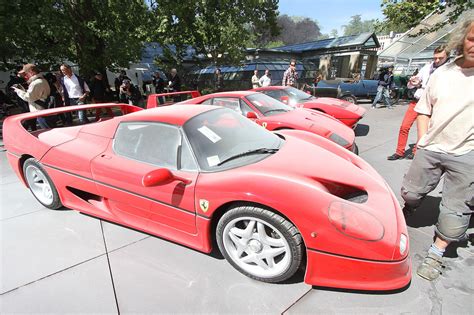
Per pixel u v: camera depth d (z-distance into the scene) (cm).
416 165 212
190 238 208
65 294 187
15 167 303
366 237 153
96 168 238
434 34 1383
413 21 1062
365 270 156
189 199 195
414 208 242
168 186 202
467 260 207
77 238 246
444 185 193
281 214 169
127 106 388
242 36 1308
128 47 970
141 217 228
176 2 1092
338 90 969
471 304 168
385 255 153
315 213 159
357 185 193
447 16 1054
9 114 1019
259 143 237
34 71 461
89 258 220
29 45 895
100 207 256
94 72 1005
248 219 180
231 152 217
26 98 464
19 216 285
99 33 936
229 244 196
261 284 188
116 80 1078
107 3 974
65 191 270
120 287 191
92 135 263
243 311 169
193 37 1294
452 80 176
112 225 265
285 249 173
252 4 1331
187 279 196
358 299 173
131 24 1024
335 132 391
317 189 174
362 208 169
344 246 155
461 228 183
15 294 188
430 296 175
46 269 210
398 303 169
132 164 226
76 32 945
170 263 212
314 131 380
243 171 193
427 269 191
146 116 239
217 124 239
